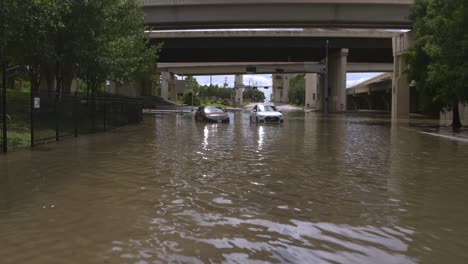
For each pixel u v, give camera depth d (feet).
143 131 72.33
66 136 57.06
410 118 146.00
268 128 84.02
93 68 72.54
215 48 206.90
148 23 166.91
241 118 135.74
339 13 162.50
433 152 44.45
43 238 15.92
